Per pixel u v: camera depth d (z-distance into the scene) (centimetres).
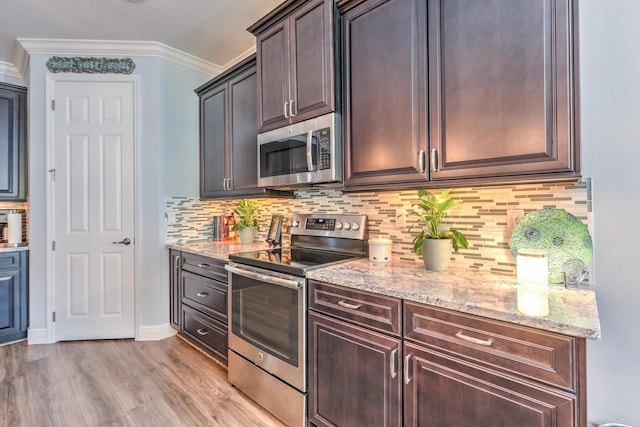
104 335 278
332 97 170
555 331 89
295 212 255
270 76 204
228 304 211
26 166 301
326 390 150
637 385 122
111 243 279
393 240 192
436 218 159
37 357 246
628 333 124
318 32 176
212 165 284
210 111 285
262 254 211
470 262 162
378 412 130
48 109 273
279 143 198
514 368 97
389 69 152
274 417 177
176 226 296
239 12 232
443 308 112
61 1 217
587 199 130
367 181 161
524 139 114
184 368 230
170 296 288
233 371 206
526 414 94
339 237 211
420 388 117
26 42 266
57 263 274
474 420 104
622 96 124
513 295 115
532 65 112
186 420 174
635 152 122
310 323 158
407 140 145
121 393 198
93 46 275
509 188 150
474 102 126
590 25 130
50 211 273
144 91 281
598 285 128
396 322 124
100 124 278
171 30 257
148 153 281
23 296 278
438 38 136
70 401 189
